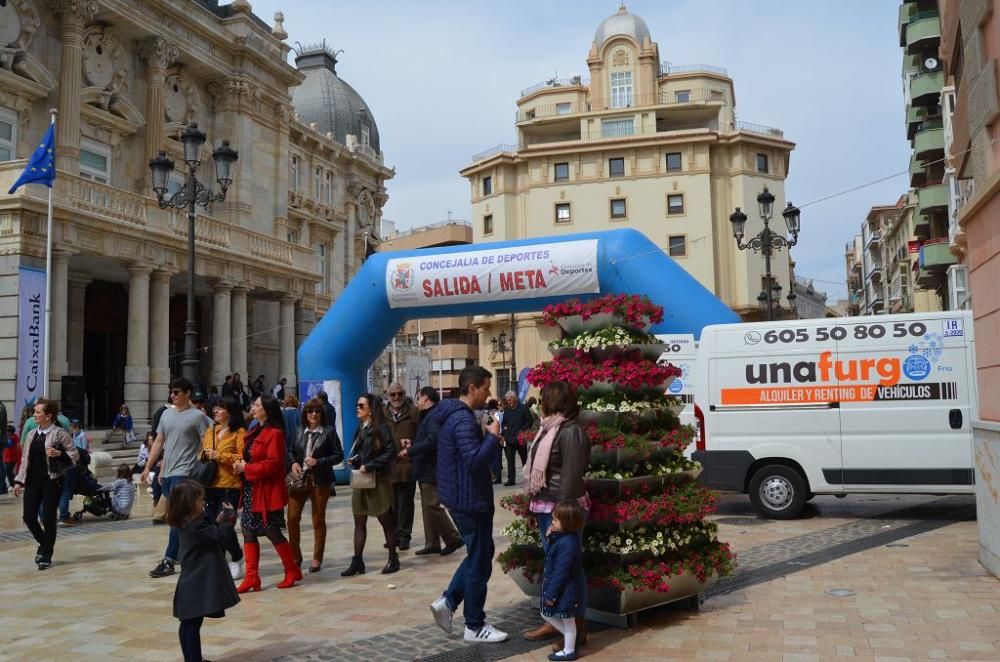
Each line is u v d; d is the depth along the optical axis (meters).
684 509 6.02
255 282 28.69
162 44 28.36
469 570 5.67
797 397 11.09
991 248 7.22
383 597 7.12
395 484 9.58
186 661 5.04
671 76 59.69
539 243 14.60
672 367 6.43
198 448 8.38
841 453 10.84
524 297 14.73
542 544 5.69
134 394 23.28
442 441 5.76
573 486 5.33
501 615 6.39
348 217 47.28
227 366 26.89
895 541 9.13
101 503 12.37
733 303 53.16
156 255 24.20
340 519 12.26
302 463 8.41
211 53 30.84
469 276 14.99
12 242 20.02
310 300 32.19
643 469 6.20
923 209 31.20
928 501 12.90
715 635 5.59
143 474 8.57
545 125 58.31
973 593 6.56
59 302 20.86
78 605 6.94
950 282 27.30
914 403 10.62
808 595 6.66
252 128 32.91
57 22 25.25
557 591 5.20
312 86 50.69
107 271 25.95
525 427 16.89
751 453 11.20
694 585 6.16
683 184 53.81
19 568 8.66
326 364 16.89
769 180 54.59
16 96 23.88
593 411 6.20
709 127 57.31
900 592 6.68
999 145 7.27
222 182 17.48
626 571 5.88
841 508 12.24
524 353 55.66
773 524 10.67
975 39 7.71
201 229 26.31
